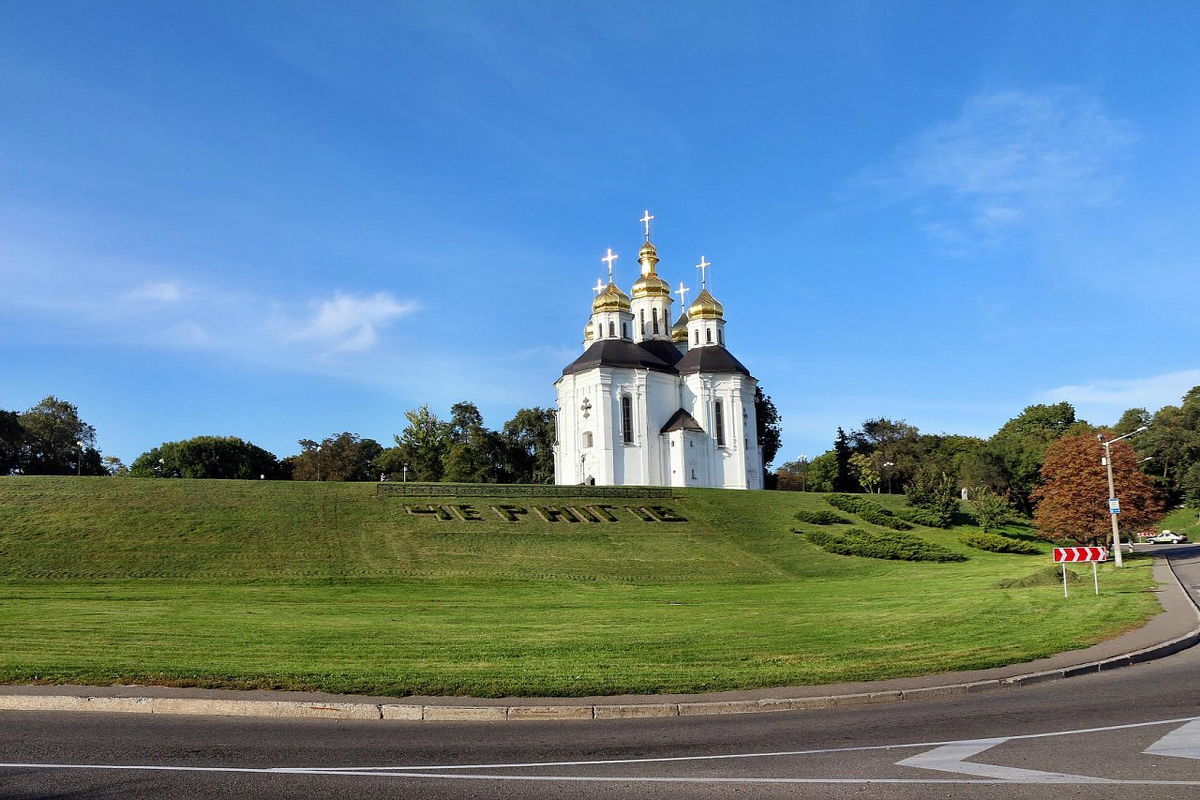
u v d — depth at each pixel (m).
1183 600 32.25
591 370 97.19
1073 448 69.50
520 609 36.25
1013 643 22.16
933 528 83.06
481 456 137.88
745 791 10.04
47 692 15.98
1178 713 14.14
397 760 11.67
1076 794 9.67
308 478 147.88
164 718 14.80
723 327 107.38
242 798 9.80
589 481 96.38
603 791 10.09
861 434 146.88
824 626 27.08
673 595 45.44
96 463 149.75
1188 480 118.62
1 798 9.73
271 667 18.38
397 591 47.41
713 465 100.06
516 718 14.95
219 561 53.62
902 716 14.70
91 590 44.25
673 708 15.32
